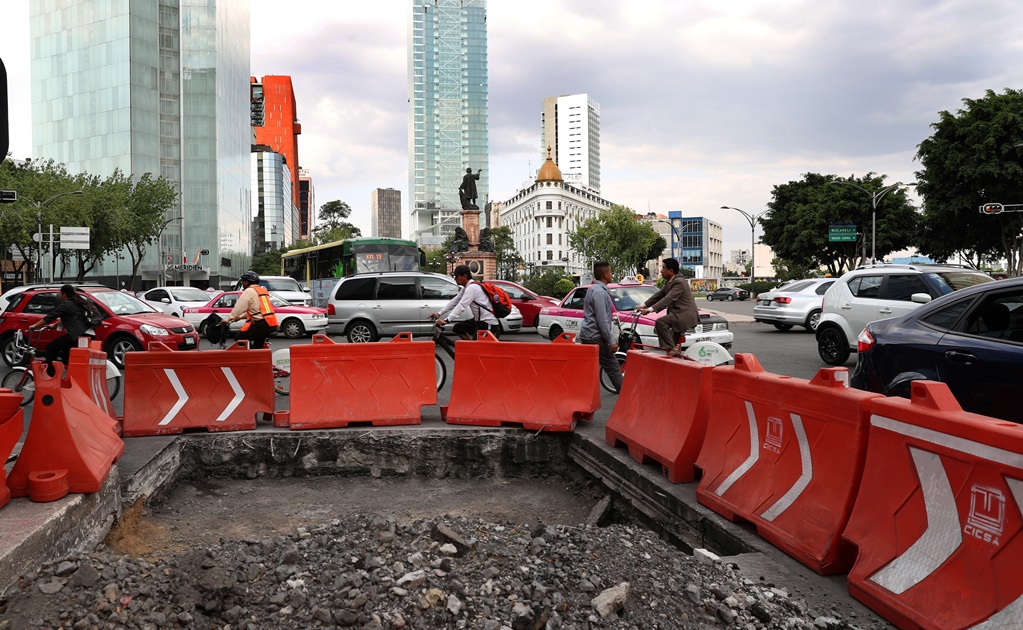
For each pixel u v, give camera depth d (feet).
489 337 24.81
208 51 220.23
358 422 23.34
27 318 42.27
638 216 479.00
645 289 45.65
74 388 16.14
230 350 23.12
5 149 13.74
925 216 127.95
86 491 13.97
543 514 19.17
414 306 56.13
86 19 212.84
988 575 8.71
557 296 175.73
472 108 561.84
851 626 9.93
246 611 10.08
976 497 9.03
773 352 49.85
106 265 217.36
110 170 212.02
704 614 10.28
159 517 18.51
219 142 223.10
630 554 12.04
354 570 11.06
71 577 10.54
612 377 29.17
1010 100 118.42
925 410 10.00
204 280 220.43
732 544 13.71
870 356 19.27
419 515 18.98
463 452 22.57
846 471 11.69
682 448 16.93
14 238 135.44
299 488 21.40
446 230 553.23
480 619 9.82
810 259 182.19
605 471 20.04
